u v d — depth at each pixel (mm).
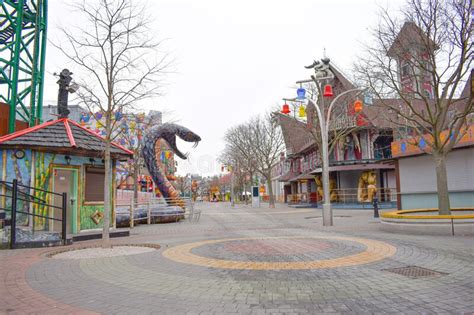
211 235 14523
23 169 13414
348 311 4801
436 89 13430
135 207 21688
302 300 5316
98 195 15547
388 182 35344
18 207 13133
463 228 12180
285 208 41031
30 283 6566
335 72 32406
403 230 13195
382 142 35844
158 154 30828
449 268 7105
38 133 13930
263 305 5121
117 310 5012
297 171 54531
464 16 12227
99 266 8047
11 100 17516
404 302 5117
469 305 4922
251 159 48000
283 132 45000
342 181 37750
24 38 19297
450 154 18266
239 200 80188
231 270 7473
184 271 7434
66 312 4957
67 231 14227
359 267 7434
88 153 14617
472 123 16844
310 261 8227
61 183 14367
